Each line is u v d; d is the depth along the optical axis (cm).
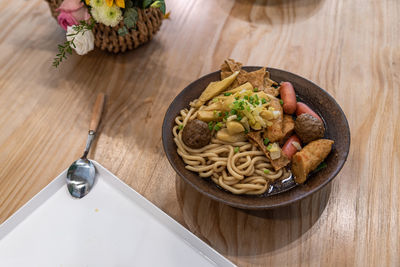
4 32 84
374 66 75
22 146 67
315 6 86
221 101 62
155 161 65
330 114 62
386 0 86
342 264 55
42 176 64
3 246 57
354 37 80
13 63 79
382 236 57
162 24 85
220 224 59
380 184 61
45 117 71
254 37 81
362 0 87
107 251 56
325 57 76
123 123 69
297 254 56
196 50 79
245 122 59
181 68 77
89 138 67
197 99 66
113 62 78
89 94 73
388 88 71
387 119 67
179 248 56
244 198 56
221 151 62
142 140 67
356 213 59
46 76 76
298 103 64
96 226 58
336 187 61
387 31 80
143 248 56
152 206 58
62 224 59
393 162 63
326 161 58
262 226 58
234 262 56
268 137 60
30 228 58
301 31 81
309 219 58
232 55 78
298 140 61
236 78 65
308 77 74
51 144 67
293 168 59
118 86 74
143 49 80
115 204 60
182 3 89
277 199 55
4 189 63
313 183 56
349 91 71
